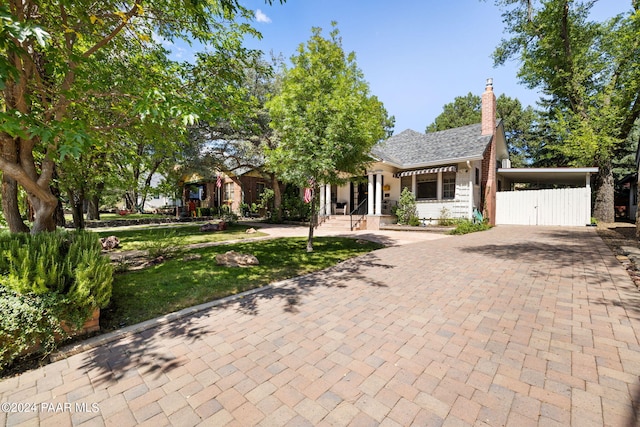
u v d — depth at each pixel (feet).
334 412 6.89
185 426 6.51
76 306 10.09
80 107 16.22
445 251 27.30
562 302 13.53
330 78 25.39
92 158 28.09
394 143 65.92
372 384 7.93
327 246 31.48
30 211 27.91
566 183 76.38
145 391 7.77
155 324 11.84
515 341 10.12
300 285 17.24
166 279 17.95
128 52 18.47
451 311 12.95
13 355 8.71
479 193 51.78
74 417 6.83
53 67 12.35
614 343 9.75
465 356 9.25
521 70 59.00
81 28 14.30
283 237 39.91
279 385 7.96
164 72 18.10
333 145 23.30
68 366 8.98
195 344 10.30
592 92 55.98
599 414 6.61
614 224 49.01
